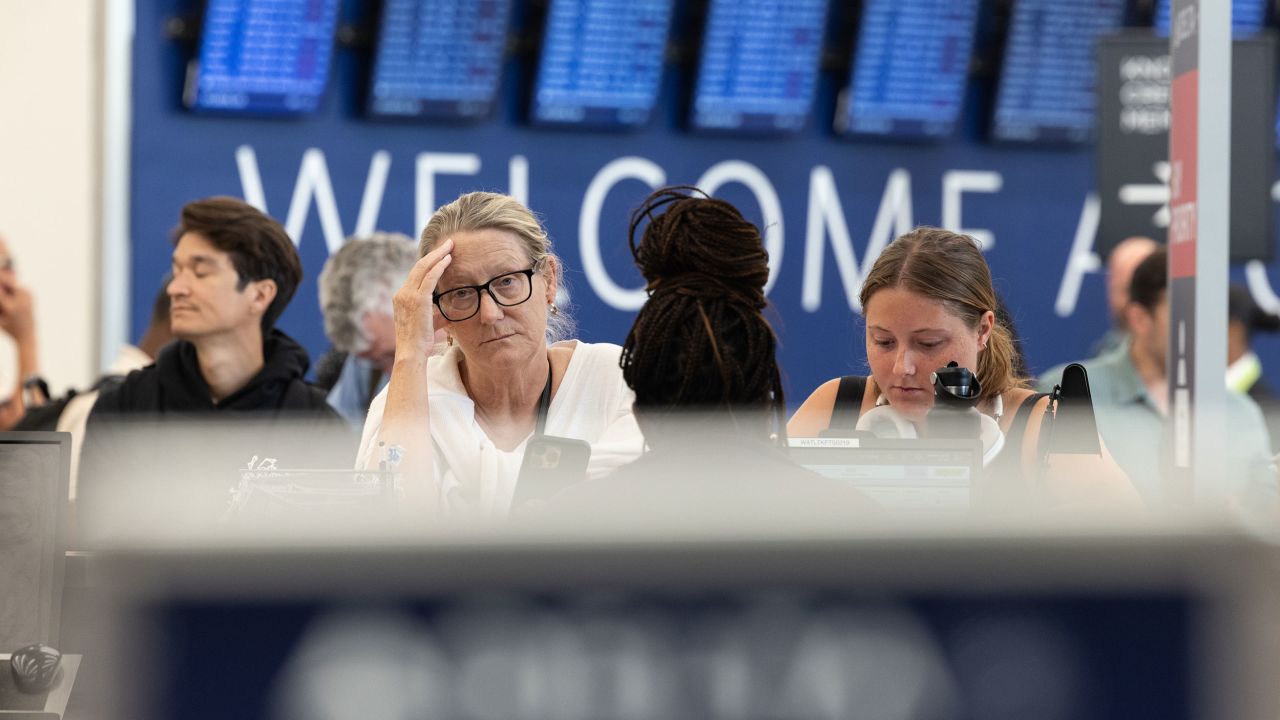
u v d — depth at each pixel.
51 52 13.66
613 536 1.29
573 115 14.75
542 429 6.05
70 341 13.73
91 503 5.60
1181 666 1.29
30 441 4.43
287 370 7.60
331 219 14.43
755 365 3.80
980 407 5.93
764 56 15.03
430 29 14.23
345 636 1.27
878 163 15.56
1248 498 5.60
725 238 3.88
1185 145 5.17
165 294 8.51
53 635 4.38
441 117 14.50
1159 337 9.16
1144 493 7.81
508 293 5.77
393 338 9.45
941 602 1.28
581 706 1.28
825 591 1.30
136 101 13.95
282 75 14.04
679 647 1.29
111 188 13.83
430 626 1.28
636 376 3.80
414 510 4.59
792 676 1.29
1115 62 11.11
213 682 1.26
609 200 15.01
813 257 15.41
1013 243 15.78
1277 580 1.29
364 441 6.01
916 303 5.74
